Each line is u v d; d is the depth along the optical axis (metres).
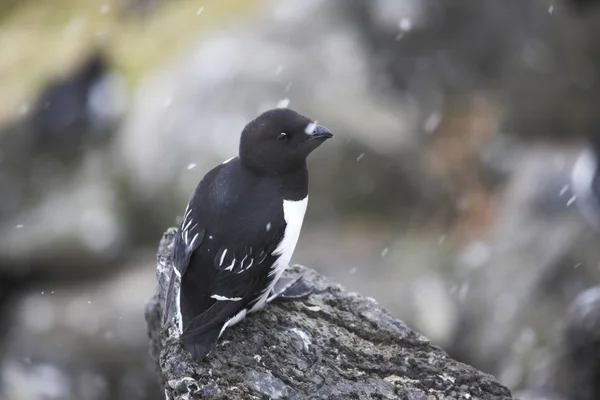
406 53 21.06
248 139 5.66
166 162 17.17
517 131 22.09
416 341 6.24
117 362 13.95
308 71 18.20
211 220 5.53
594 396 10.36
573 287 13.89
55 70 22.97
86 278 16.89
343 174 17.23
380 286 15.02
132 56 21.84
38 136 19.72
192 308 5.42
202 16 22.30
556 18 22.80
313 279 6.69
